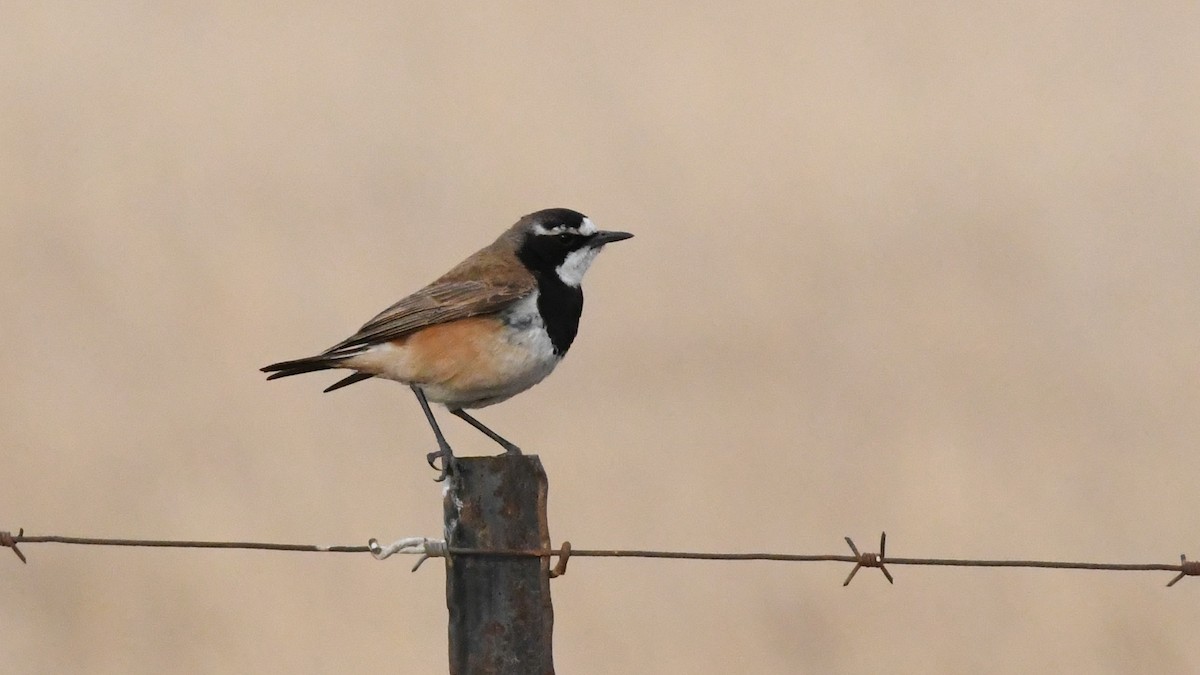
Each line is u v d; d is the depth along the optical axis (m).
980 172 32.44
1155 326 24.78
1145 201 30.56
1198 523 18.33
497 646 9.90
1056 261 27.73
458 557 9.95
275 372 14.02
